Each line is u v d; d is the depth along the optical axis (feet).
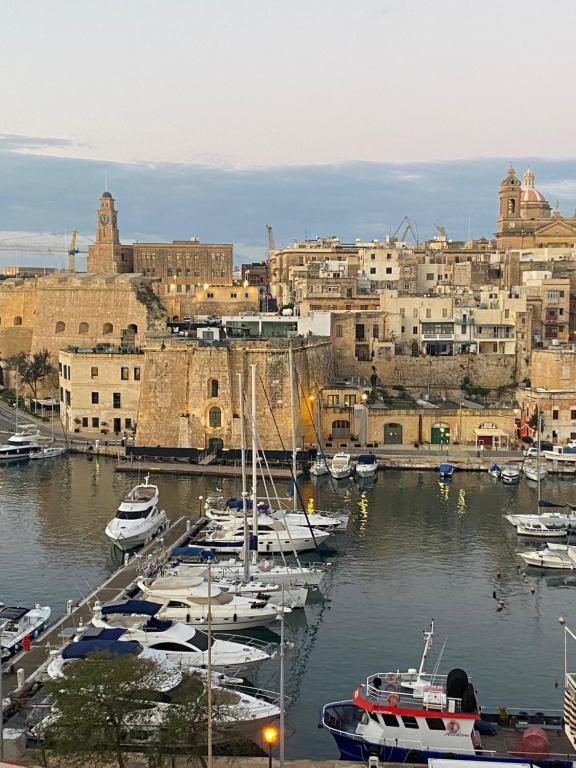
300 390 451.12
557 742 164.66
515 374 548.31
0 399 574.15
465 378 547.08
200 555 266.98
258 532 288.92
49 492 369.09
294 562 280.72
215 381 442.50
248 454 431.02
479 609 242.17
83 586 253.03
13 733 158.92
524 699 190.70
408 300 563.48
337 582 262.67
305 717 182.91
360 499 360.28
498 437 452.76
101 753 143.02
